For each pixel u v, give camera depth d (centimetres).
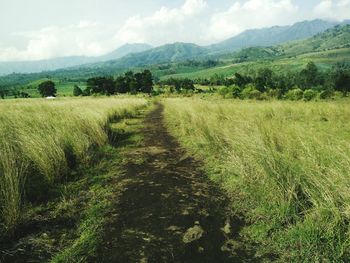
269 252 337
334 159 478
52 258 331
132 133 1180
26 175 502
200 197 500
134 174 628
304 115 1326
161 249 347
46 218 422
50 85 10000
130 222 413
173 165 696
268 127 675
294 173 437
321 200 377
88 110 1219
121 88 9206
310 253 319
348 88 4772
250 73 15950
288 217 388
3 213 389
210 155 742
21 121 857
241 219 419
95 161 710
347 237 321
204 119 987
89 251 343
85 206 466
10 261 325
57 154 600
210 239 368
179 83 10938
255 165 522
